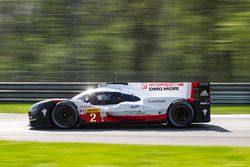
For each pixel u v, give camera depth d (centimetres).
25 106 4184
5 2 6575
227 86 4188
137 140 2344
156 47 6197
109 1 6425
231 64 5806
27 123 3058
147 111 2812
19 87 4312
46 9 6550
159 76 5075
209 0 5934
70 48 6338
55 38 6469
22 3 6600
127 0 6359
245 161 1697
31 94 4300
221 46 5766
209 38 5903
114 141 2308
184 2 6031
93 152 1877
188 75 5634
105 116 2808
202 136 2494
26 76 5591
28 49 6419
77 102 2800
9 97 4312
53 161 1673
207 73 5759
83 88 4281
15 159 1709
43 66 6256
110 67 6256
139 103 2816
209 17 5919
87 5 6519
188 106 2817
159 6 6222
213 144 2227
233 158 1756
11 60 6350
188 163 1655
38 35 6512
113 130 2723
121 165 1614
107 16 6444
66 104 2784
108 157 1762
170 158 1748
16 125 2959
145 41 6238
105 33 6362
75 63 6278
